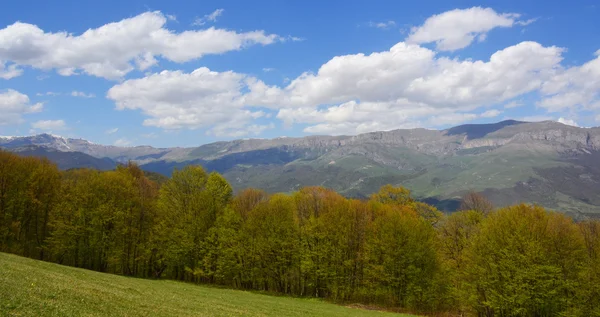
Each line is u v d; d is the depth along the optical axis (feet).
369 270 232.12
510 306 193.77
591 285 189.47
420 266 231.50
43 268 138.82
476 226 261.24
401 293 228.43
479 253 214.90
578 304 190.08
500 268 202.59
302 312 158.30
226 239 248.11
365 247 236.63
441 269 235.40
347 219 246.47
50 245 257.14
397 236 231.71
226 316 112.88
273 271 247.29
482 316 226.17
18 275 100.42
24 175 253.03
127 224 261.65
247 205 295.28
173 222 263.90
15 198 243.60
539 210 215.51
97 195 253.65
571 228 208.64
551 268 189.67
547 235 204.13
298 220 261.44
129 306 94.17
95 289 108.68
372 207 271.08
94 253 251.60
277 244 245.24
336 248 240.94
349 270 241.76
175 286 192.75
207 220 264.93
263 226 250.78
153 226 265.13
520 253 199.31
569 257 201.98
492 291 198.49
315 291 250.37
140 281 187.11
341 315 164.66
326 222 244.63
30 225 266.16
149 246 260.21
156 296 128.26
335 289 234.17
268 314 135.33
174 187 272.92
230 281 265.54
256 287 262.47
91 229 243.40
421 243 232.94
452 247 269.44
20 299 74.38
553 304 191.01
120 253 246.27
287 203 262.26
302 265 234.17
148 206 272.92
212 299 155.63
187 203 271.08
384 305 229.25
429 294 224.53
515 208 220.64
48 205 267.39
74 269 172.76
